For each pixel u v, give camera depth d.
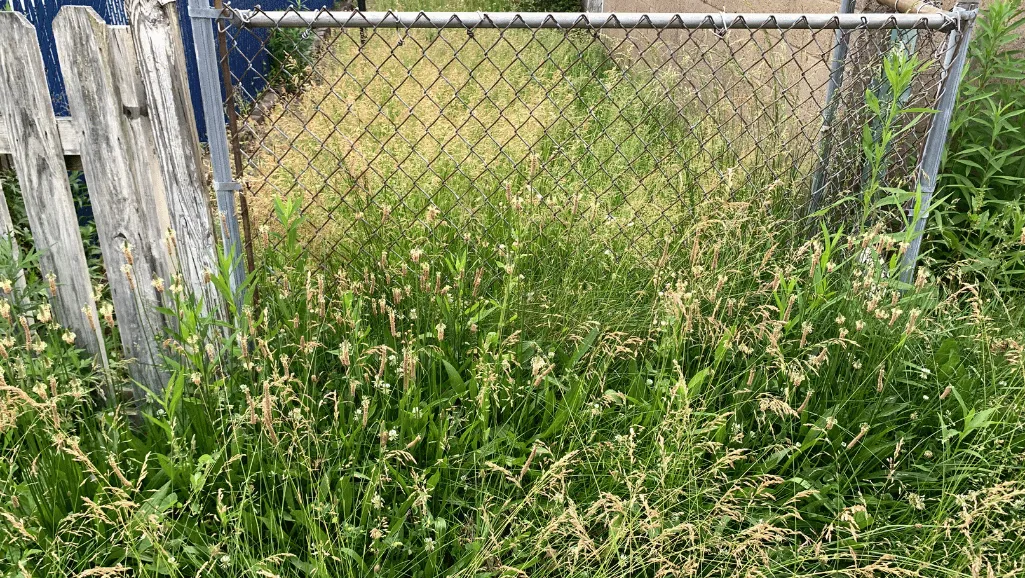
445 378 2.87
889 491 2.59
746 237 3.45
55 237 2.66
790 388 2.76
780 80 4.65
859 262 3.18
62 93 4.71
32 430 2.41
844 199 3.24
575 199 3.40
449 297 2.94
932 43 3.26
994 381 2.71
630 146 4.96
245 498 2.17
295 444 2.40
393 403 2.71
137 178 2.59
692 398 2.49
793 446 2.51
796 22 2.93
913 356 2.90
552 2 12.68
